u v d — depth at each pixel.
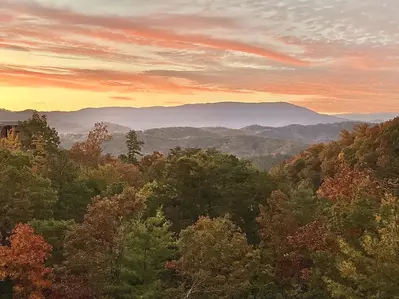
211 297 23.78
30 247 25.06
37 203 32.34
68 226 28.34
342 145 92.19
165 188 43.41
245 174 44.28
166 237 27.64
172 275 29.50
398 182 45.41
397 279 19.02
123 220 26.98
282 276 27.62
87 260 23.75
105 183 48.50
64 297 24.53
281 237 28.48
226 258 25.33
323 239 25.47
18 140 64.06
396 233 20.11
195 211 42.59
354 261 21.41
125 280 25.94
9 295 28.52
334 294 20.86
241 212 41.94
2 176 31.11
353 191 36.16
